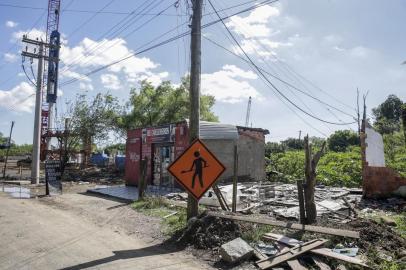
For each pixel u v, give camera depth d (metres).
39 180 31.20
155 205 14.59
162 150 23.58
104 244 9.22
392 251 7.63
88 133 37.16
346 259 6.96
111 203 16.48
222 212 10.52
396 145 31.48
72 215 13.59
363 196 15.38
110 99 38.25
